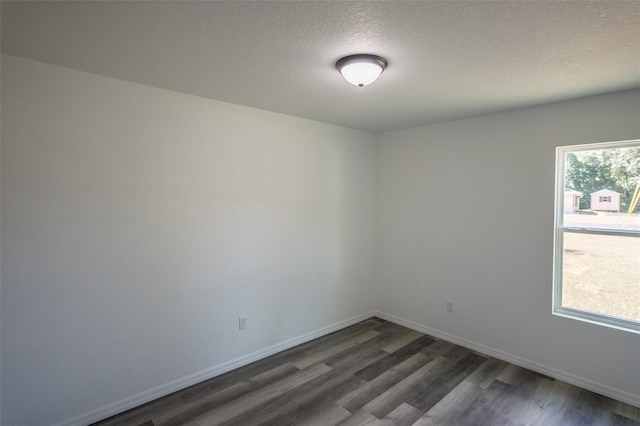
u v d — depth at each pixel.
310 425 2.31
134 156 2.47
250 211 3.15
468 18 1.51
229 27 1.63
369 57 1.91
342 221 4.00
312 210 3.67
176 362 2.72
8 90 2.01
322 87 2.52
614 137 2.60
